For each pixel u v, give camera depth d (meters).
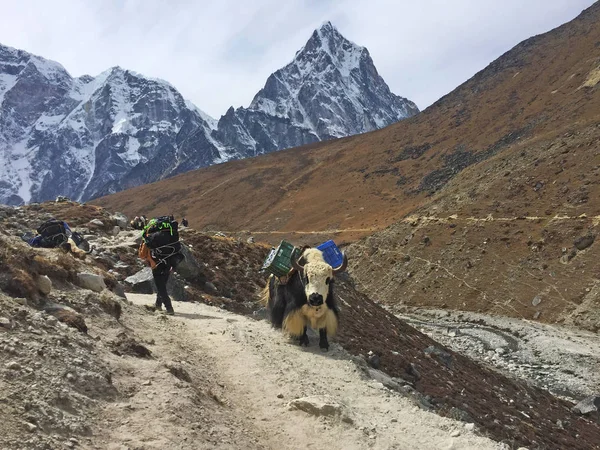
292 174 129.38
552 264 39.75
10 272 6.13
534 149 57.44
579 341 30.70
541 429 12.62
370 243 58.88
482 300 40.59
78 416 4.27
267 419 5.95
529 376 25.45
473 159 88.56
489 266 43.50
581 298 35.44
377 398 7.55
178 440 4.45
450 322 38.66
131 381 5.29
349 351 10.67
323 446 5.53
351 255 60.00
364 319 16.05
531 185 49.84
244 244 18.58
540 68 107.06
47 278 6.52
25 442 3.59
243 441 5.02
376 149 122.81
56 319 5.80
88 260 11.41
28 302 5.98
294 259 9.17
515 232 44.97
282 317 9.87
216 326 9.32
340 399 7.06
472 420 9.71
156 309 9.95
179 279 13.88
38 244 10.89
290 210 105.00
